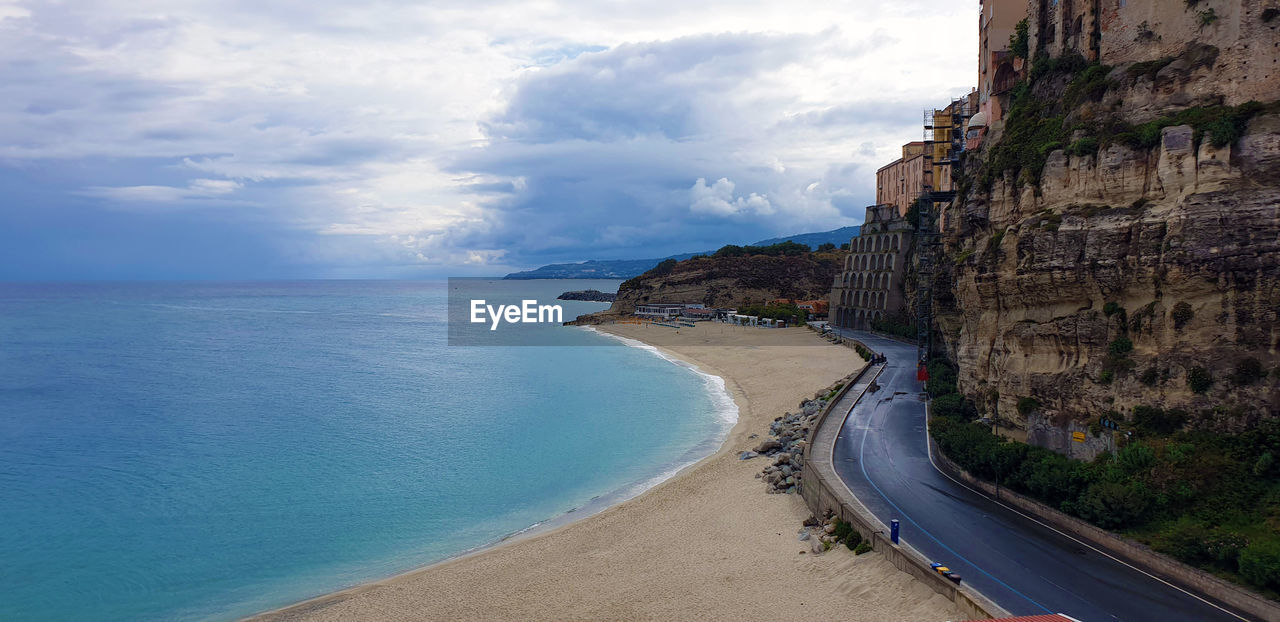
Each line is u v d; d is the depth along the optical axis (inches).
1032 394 1758.1
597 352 6053.2
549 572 1562.5
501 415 3324.3
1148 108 1593.3
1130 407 1489.9
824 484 1756.9
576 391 4001.0
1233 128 1378.0
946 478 1881.2
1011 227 1857.8
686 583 1445.6
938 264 3174.2
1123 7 1758.1
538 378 4503.0
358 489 2226.9
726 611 1304.1
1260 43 1425.9
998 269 1903.3
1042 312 1754.4
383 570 1647.4
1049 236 1662.2
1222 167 1382.9
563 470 2422.5
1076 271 1604.3
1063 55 1996.8
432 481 2309.3
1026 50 2438.5
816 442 2272.4
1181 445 1392.7
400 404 3599.9
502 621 1344.7
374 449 2696.9
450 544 1801.2
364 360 5383.9
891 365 3954.2
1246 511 1272.1
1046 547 1393.9
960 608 1147.9
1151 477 1391.5
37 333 7180.1
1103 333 1576.0
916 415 2652.6
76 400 3656.5
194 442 2795.3
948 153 3543.3
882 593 1274.6
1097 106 1715.1
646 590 1428.4
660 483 2236.7
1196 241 1379.2
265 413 3353.8
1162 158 1467.8
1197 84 1519.4
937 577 1213.7
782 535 1672.0
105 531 1882.4
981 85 3193.9
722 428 3024.1
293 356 5575.8
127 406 3503.9
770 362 4793.3
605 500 2106.3
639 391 4001.0
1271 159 1336.1
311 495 2171.5
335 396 3823.8
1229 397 1365.7
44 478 2325.3
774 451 2409.0
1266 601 1090.7
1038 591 1201.4
